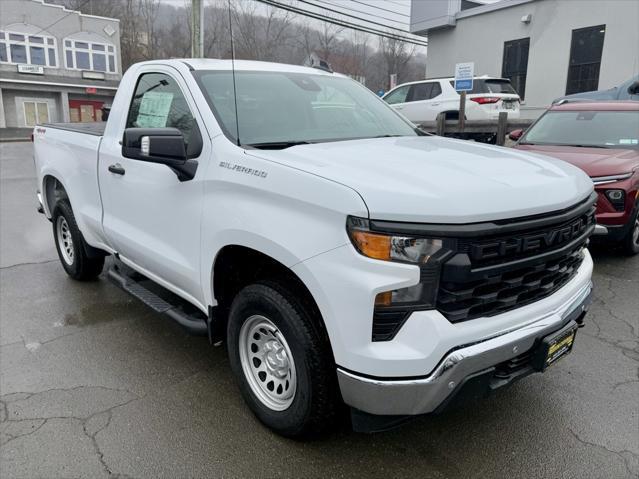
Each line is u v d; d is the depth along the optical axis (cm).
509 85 1351
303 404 262
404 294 222
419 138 360
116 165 382
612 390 336
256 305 275
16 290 509
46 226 773
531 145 692
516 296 245
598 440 288
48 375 353
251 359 298
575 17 1698
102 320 441
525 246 238
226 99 329
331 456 274
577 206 267
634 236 596
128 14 4178
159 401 323
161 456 274
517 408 316
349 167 254
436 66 2208
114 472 262
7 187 1128
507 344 236
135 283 401
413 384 223
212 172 292
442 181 238
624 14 1577
